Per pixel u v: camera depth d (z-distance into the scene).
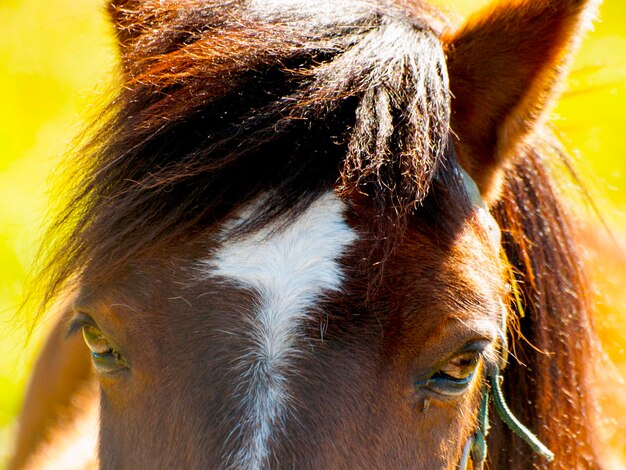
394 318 2.35
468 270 2.38
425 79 2.39
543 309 2.51
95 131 2.42
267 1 2.41
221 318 2.35
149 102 2.40
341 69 2.37
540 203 2.52
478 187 2.46
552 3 2.43
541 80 2.44
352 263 2.35
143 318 2.36
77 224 2.39
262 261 2.35
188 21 2.42
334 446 2.33
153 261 2.37
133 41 2.47
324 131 2.36
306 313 2.35
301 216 2.36
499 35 2.44
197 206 2.35
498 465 2.53
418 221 2.38
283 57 2.38
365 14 2.41
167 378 2.35
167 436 2.35
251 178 2.35
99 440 2.41
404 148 2.36
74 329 2.43
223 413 2.33
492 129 2.46
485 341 2.38
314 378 2.34
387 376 2.35
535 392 2.52
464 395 2.39
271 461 2.32
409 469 2.36
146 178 2.36
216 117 2.37
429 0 2.58
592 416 2.54
